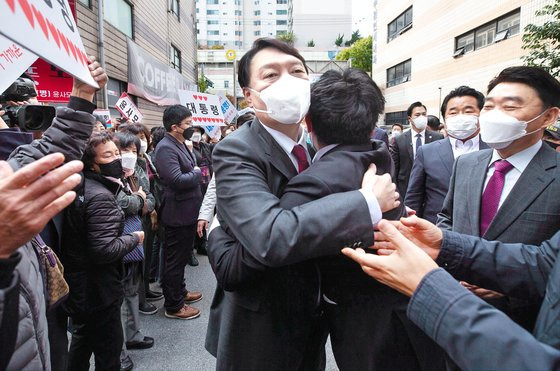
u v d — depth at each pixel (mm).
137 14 8477
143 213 3197
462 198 1767
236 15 80812
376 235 1027
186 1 13828
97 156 1984
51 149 1363
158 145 3352
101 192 1946
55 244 1868
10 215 725
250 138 1169
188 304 3637
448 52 14688
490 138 1562
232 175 1085
